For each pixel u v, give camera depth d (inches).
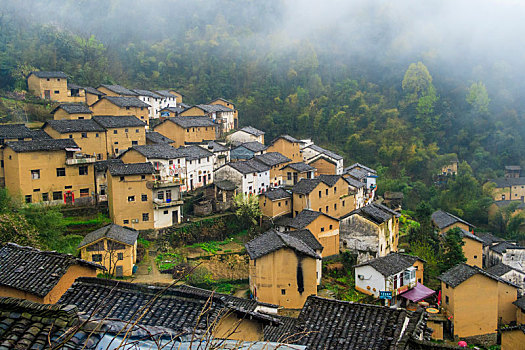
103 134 2030.0
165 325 451.8
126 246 1396.4
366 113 4055.1
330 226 1765.5
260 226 1942.7
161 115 3068.4
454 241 1720.0
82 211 1717.5
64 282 681.6
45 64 3154.5
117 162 1851.6
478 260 1967.3
